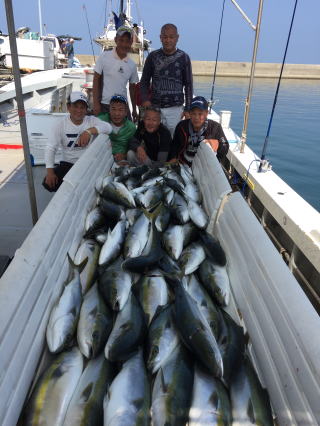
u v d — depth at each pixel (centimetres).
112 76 521
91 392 157
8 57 1135
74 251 257
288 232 333
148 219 287
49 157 394
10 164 516
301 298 162
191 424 148
